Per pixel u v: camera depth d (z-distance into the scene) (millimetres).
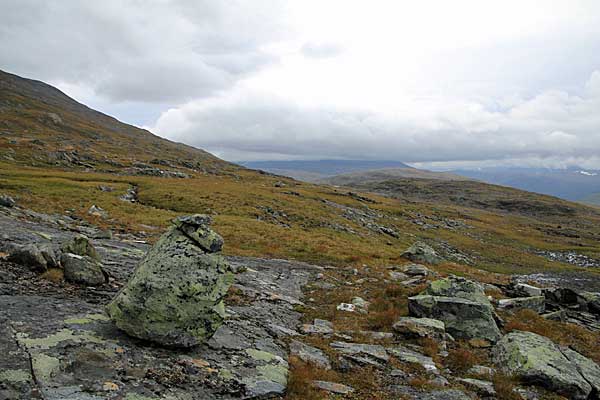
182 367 10242
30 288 13469
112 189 73562
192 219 12328
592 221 195750
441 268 39281
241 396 9750
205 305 11258
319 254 39812
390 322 18859
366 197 151125
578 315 26453
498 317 20625
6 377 8016
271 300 20531
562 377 13523
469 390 12789
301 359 13219
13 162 106750
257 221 57531
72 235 25266
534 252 99750
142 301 10789
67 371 8742
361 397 11227
